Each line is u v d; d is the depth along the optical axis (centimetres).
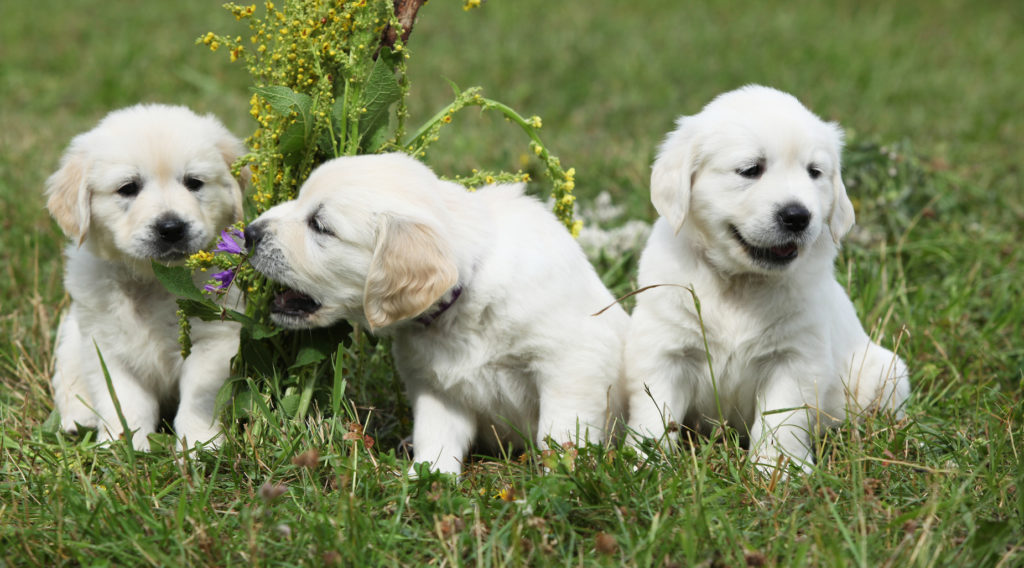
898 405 381
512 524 275
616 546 269
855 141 694
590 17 1324
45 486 312
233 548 270
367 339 410
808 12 1395
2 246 539
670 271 360
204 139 389
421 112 883
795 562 255
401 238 310
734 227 345
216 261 346
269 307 351
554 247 349
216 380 374
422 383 363
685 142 353
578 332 345
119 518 282
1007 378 431
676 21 1319
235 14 361
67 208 383
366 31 356
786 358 360
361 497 302
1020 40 1284
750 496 302
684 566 258
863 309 459
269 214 331
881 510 288
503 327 339
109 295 384
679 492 298
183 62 1027
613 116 898
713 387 354
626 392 371
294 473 317
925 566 255
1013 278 525
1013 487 300
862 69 1078
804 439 359
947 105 957
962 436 346
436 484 301
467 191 352
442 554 272
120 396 388
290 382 353
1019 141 831
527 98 961
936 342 444
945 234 579
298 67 354
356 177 322
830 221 356
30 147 720
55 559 269
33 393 402
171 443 346
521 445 386
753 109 347
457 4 1357
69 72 992
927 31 1315
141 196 376
